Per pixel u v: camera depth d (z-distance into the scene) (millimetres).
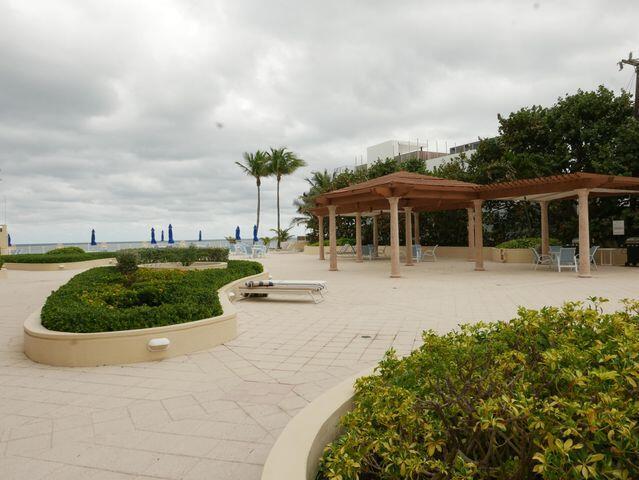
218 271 10703
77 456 2973
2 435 3307
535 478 1927
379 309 8562
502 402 1879
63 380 4586
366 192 15180
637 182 13398
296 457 2098
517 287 11383
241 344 5992
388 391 2369
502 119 20656
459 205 19906
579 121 18453
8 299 10992
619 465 1625
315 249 30078
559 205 19547
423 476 1995
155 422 3510
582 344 2713
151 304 7172
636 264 16141
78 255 21781
